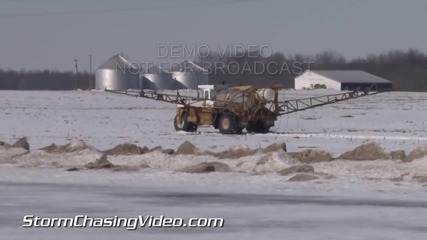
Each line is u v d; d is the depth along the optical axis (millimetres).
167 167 69688
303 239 37312
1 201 49594
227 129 117625
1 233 38938
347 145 92375
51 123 136500
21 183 59469
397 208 46250
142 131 121438
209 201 49438
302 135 110125
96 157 73250
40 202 49156
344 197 50938
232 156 72125
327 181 58688
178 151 75375
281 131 124625
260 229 39844
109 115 160625
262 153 71250
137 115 161875
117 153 76750
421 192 53125
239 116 117812
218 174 63844
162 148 82562
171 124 138875
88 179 61844
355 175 61781
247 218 43062
